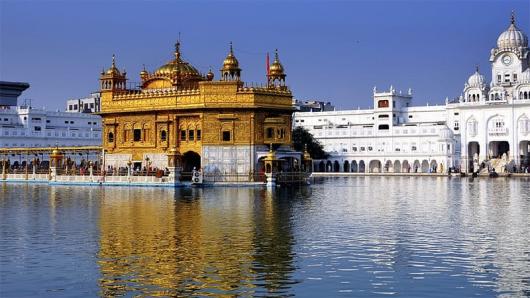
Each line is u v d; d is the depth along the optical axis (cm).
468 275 2425
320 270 2505
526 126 14012
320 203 5297
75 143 14675
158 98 8812
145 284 2292
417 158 14500
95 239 3206
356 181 10400
